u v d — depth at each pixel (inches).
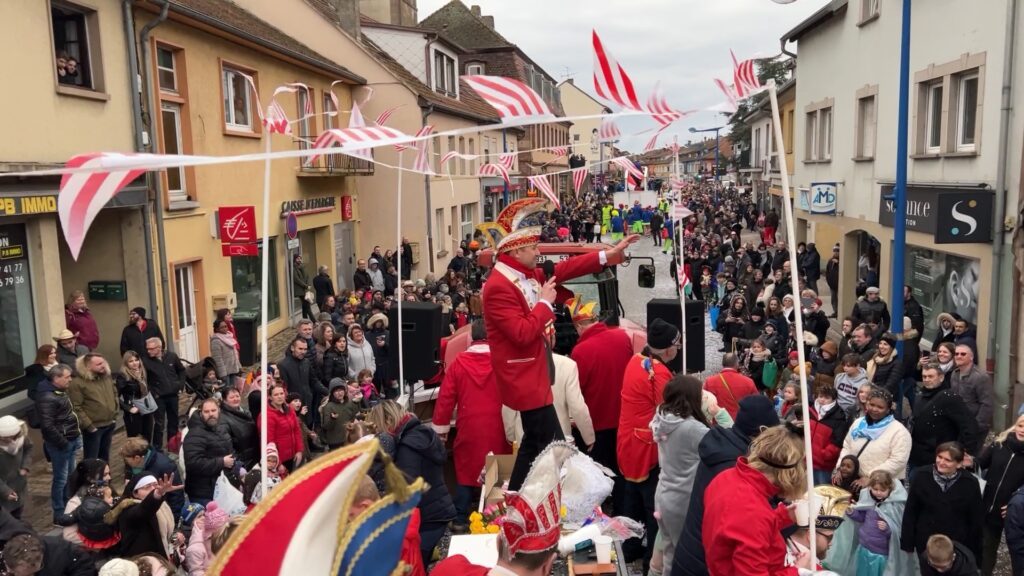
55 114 406.6
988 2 438.6
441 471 206.2
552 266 261.1
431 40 1118.4
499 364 180.4
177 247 535.5
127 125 471.2
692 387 184.5
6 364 388.5
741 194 1936.5
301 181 762.8
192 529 245.6
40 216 402.3
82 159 82.5
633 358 228.1
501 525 108.8
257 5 740.7
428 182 959.0
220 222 546.3
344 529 65.3
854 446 265.1
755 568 124.2
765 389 440.8
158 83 507.5
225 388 323.6
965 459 241.0
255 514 63.0
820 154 792.9
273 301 708.0
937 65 506.3
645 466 221.1
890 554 222.2
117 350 500.7
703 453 153.9
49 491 342.6
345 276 909.2
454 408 259.8
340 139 109.3
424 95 967.0
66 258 495.2
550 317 177.3
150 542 227.1
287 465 326.3
